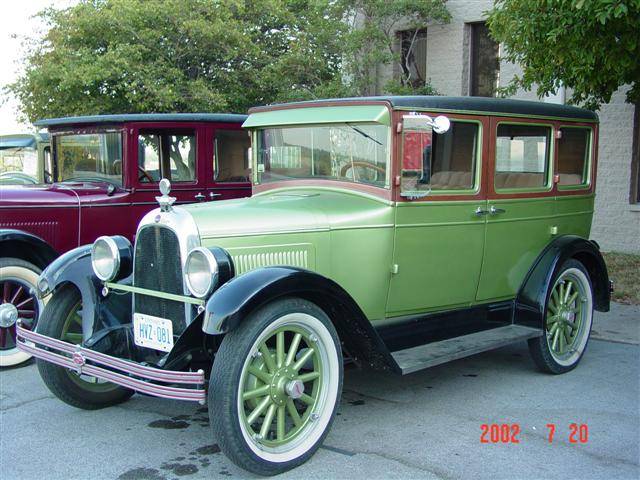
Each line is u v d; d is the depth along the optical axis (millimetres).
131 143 6141
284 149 4742
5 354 5312
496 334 4699
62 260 4160
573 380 4922
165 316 3736
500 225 4762
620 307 7125
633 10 5422
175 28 10867
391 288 4273
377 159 4180
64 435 3926
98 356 3506
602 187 9562
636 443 3758
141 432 3979
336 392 3648
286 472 3396
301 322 3480
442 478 3334
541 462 3512
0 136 9617
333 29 10836
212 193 6684
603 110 9445
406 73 11586
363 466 3471
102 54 11016
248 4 12000
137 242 3834
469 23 10797
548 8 5766
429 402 4441
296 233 3873
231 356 3191
